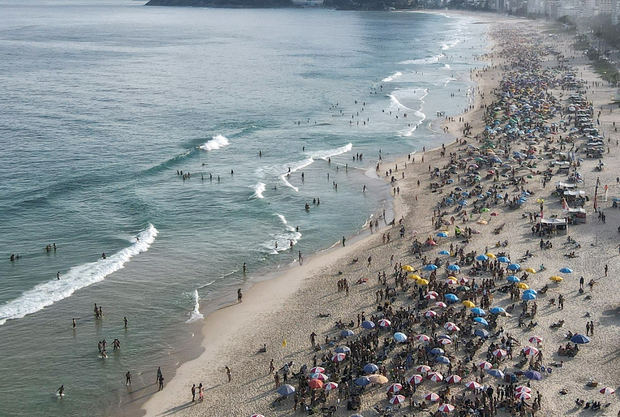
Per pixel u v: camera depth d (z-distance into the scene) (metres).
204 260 68.06
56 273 63.72
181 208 82.94
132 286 61.75
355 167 102.81
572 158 98.75
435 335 50.22
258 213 81.81
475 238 71.94
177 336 53.22
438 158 106.88
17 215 78.44
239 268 66.44
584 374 45.22
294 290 61.44
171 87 179.00
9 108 141.88
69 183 90.94
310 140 119.88
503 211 80.12
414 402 42.59
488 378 45.00
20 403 43.91
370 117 141.25
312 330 53.50
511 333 51.00
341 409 42.38
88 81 185.75
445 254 67.25
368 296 59.22
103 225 76.69
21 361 48.78
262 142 117.88
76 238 72.62
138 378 47.25
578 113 131.12
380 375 44.16
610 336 50.19
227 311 57.53
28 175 94.12
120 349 50.97
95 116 136.75
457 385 44.22
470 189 89.38
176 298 59.75
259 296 60.34
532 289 57.94
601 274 61.41
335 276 64.19
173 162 103.31
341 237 75.00
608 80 175.88
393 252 69.50
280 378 46.53
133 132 123.38
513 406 41.19
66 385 46.12
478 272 62.62
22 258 66.81
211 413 43.03
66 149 109.31
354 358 47.66
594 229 72.81
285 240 73.75
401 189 91.69
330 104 156.50
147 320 55.62
